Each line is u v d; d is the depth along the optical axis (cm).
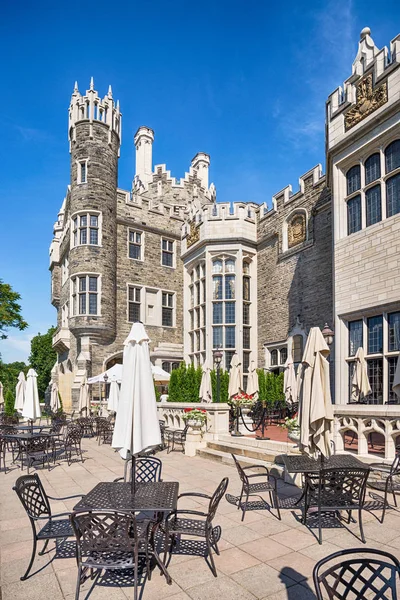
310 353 619
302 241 1742
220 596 372
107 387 2197
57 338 2619
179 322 2575
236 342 1883
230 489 732
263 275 1959
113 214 2314
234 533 521
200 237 2034
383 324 1070
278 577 405
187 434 1095
